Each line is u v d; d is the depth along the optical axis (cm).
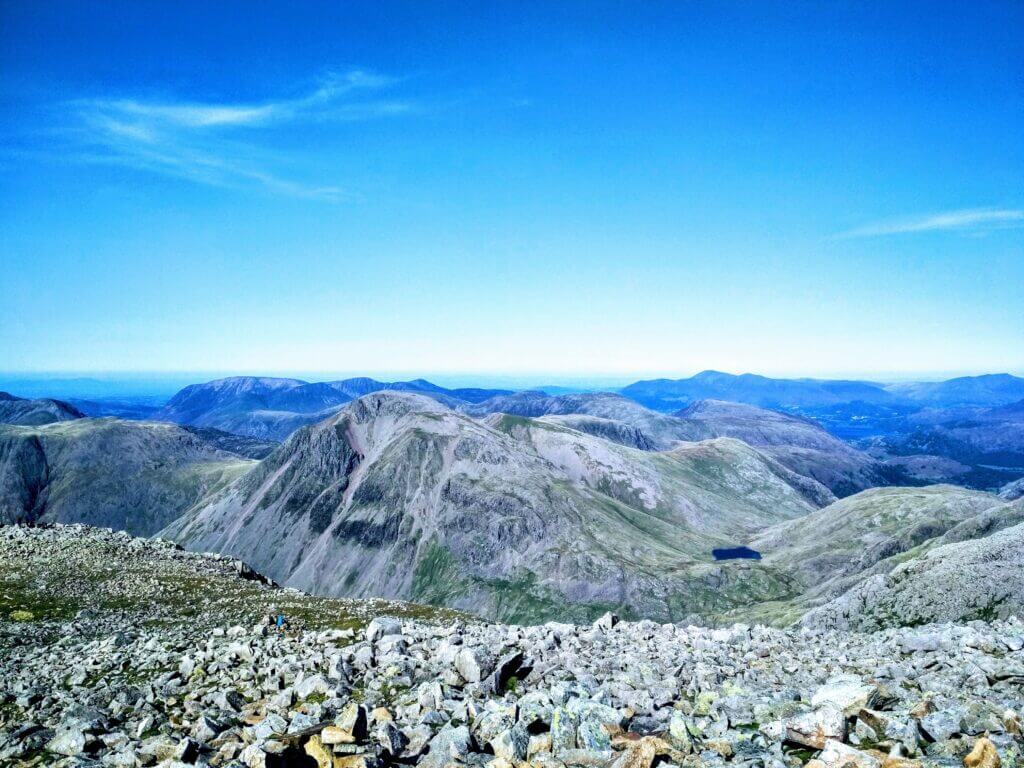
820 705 1119
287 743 1059
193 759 1086
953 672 1366
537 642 1880
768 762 911
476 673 1455
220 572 5159
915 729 966
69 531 5675
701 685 1388
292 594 4775
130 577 4503
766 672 1588
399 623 2162
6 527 5612
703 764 908
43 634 3139
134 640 2631
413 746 1099
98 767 1128
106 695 1639
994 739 908
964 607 7794
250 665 1869
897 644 1867
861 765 852
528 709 1167
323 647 2078
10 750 1259
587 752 966
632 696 1270
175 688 1670
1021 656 1450
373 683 1516
